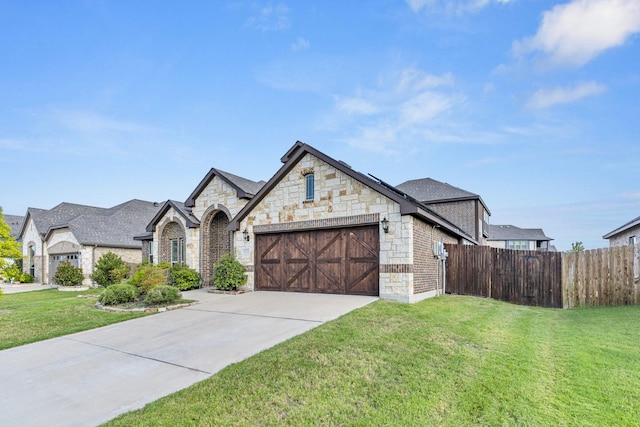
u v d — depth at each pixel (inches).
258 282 580.7
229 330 319.3
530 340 283.9
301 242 538.0
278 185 562.3
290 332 298.4
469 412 166.1
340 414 164.1
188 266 705.0
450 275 586.2
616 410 165.9
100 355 266.4
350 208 484.7
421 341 265.9
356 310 370.9
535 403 173.6
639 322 331.6
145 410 172.7
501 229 1947.6
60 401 188.5
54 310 456.8
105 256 799.7
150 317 397.4
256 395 184.1
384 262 450.0
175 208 740.0
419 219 478.6
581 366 218.8
